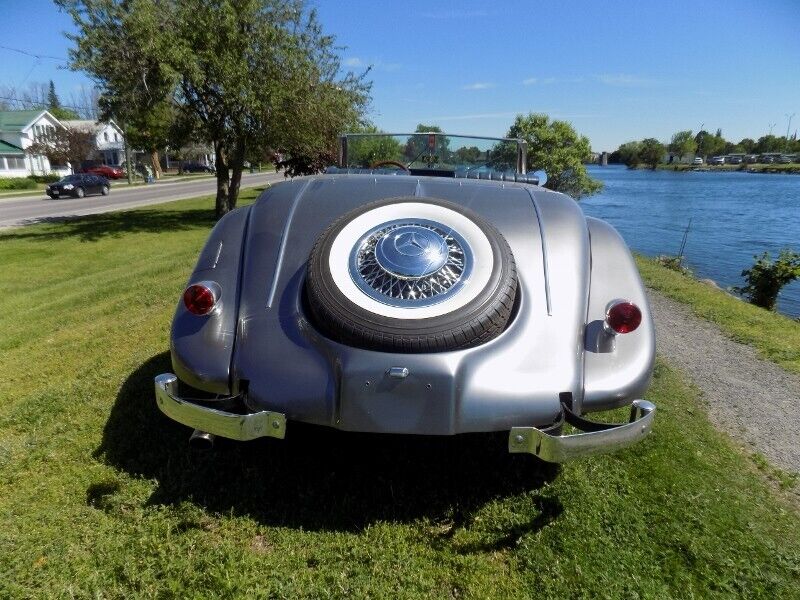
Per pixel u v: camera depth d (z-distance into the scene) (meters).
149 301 5.74
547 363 2.12
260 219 2.62
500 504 2.31
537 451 1.97
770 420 3.38
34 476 2.43
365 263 2.20
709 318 5.84
